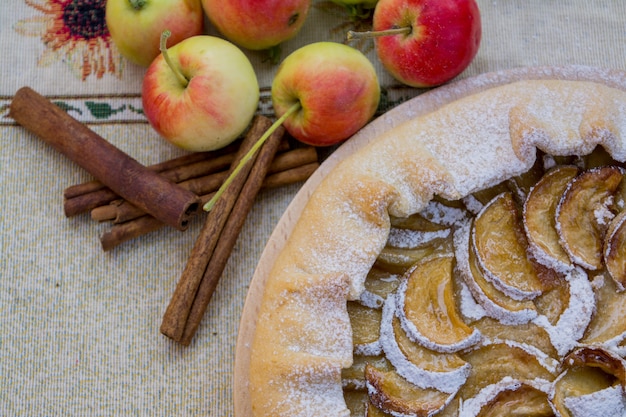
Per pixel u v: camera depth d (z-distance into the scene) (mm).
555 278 480
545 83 495
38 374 511
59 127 509
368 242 477
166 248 519
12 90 526
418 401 468
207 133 498
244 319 487
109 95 526
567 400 466
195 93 490
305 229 484
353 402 477
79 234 520
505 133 487
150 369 511
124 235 511
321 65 490
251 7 494
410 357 472
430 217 492
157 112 496
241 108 498
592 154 493
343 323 472
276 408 468
